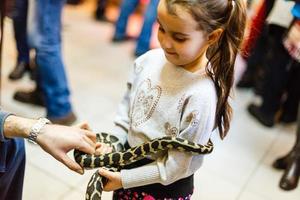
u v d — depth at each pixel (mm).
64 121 1949
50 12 1730
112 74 2633
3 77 2359
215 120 919
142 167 905
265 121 2275
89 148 902
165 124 906
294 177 1800
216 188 1751
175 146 854
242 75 2662
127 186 905
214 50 892
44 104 2096
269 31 2115
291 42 1873
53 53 1800
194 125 852
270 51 2176
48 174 1664
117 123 1078
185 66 893
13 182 1070
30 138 889
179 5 757
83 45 3002
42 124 896
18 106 2100
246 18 874
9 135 898
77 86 2408
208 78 877
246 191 1761
